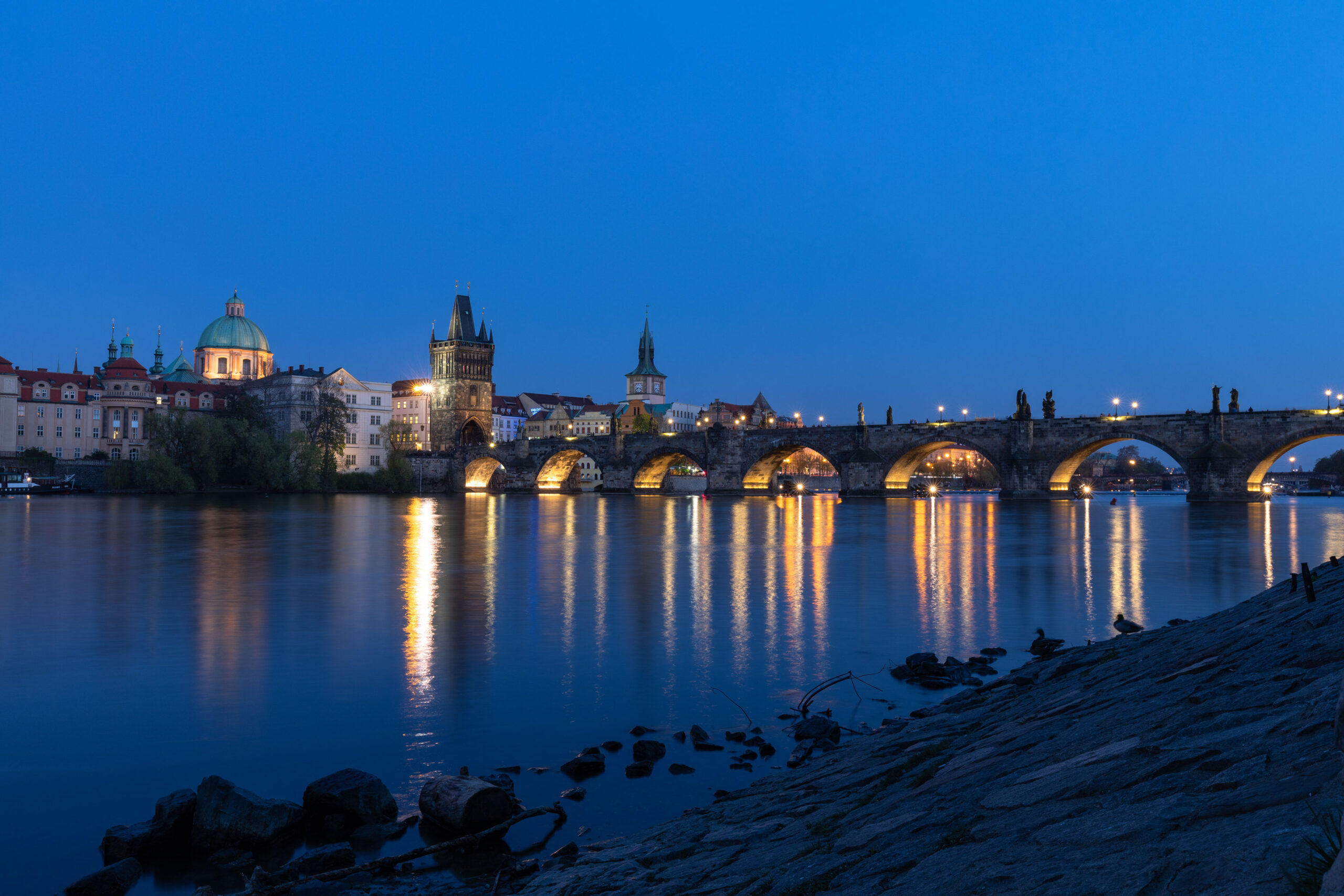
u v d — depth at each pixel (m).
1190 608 35.97
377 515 110.00
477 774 16.78
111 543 67.31
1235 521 101.56
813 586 43.09
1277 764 6.80
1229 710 9.36
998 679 22.80
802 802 12.80
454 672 24.83
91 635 30.34
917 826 9.22
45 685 23.34
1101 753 9.35
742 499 186.38
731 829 12.14
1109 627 31.66
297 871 12.69
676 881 10.30
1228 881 5.02
